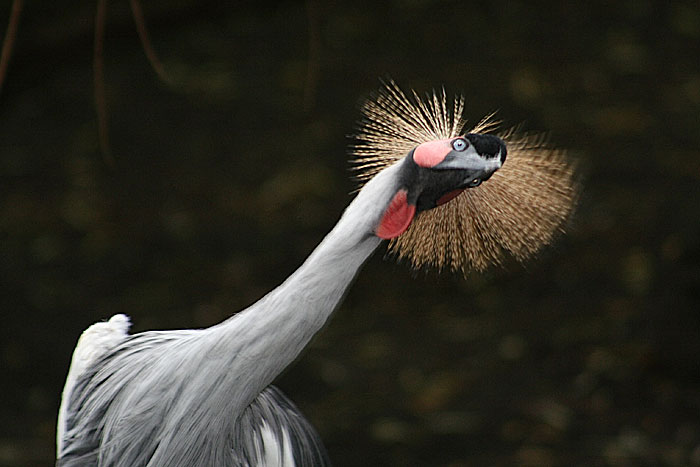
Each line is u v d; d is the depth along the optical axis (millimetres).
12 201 11156
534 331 9000
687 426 7672
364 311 9406
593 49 14562
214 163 11953
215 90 13422
